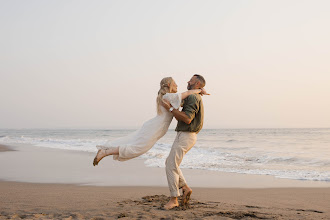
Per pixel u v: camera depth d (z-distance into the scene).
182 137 4.36
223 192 6.56
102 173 9.53
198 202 5.05
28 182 7.96
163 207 4.38
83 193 6.10
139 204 4.74
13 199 5.29
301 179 8.27
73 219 3.71
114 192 6.30
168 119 4.33
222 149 18.16
